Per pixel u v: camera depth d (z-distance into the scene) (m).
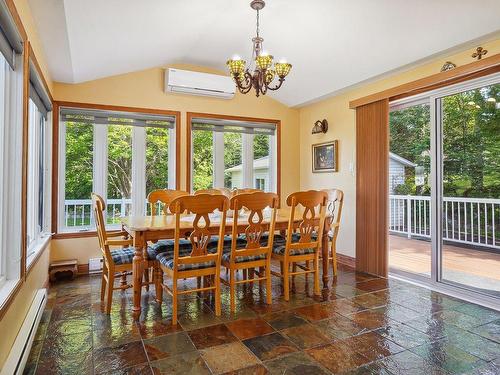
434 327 2.37
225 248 3.02
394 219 5.87
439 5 2.53
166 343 2.12
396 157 5.45
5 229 1.96
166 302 2.85
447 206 4.54
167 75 4.18
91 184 3.99
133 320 2.47
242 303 2.84
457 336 2.23
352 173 4.28
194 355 1.98
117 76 4.05
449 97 3.25
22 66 2.04
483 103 3.13
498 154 3.09
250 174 4.96
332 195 3.92
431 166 3.31
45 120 3.59
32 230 2.94
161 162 4.37
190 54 4.07
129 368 1.84
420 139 5.02
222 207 2.49
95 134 4.01
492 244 4.04
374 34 3.06
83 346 2.08
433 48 3.04
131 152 4.20
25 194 2.07
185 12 2.81
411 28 2.86
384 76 3.78
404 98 3.52
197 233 2.46
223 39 3.61
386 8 2.69
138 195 4.22
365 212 3.89
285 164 5.16
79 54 3.04
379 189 3.71
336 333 2.27
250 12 3.01
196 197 2.38
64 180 3.86
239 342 2.14
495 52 2.81
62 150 3.85
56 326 2.36
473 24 2.63
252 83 2.82
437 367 1.86
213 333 2.27
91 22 2.51
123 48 3.24
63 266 3.53
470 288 3.03
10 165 2.00
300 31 3.29
